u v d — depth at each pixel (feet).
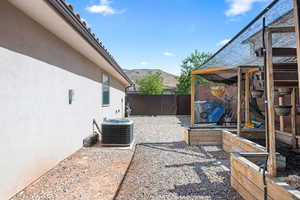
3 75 7.86
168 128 28.43
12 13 8.36
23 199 8.03
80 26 11.16
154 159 13.74
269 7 6.28
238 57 12.81
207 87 36.94
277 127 19.71
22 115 8.95
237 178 8.68
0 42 7.73
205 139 18.29
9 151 8.13
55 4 8.30
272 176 6.70
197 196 8.38
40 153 10.34
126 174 10.88
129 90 77.51
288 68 9.52
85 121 17.29
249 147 11.94
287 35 8.77
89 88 18.37
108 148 16.39
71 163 12.50
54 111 11.89
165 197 8.30
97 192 8.64
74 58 14.94
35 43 9.99
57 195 8.34
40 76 10.42
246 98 18.80
